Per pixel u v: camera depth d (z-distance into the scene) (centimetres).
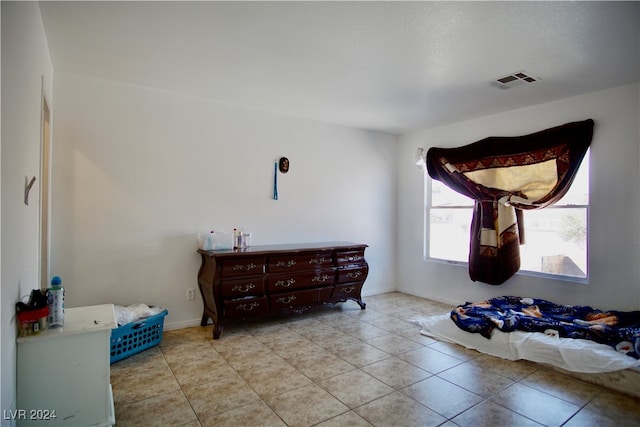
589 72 284
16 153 142
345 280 400
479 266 394
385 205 503
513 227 374
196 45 248
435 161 455
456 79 302
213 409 209
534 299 357
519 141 374
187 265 353
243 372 257
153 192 336
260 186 396
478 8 198
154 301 336
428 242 480
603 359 242
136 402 216
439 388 236
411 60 266
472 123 426
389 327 359
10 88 129
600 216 323
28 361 161
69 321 183
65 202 298
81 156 305
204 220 362
